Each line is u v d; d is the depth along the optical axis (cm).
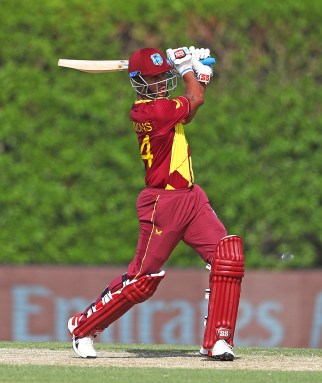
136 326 3934
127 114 4169
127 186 4178
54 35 4141
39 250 4175
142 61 2220
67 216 4178
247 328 3969
